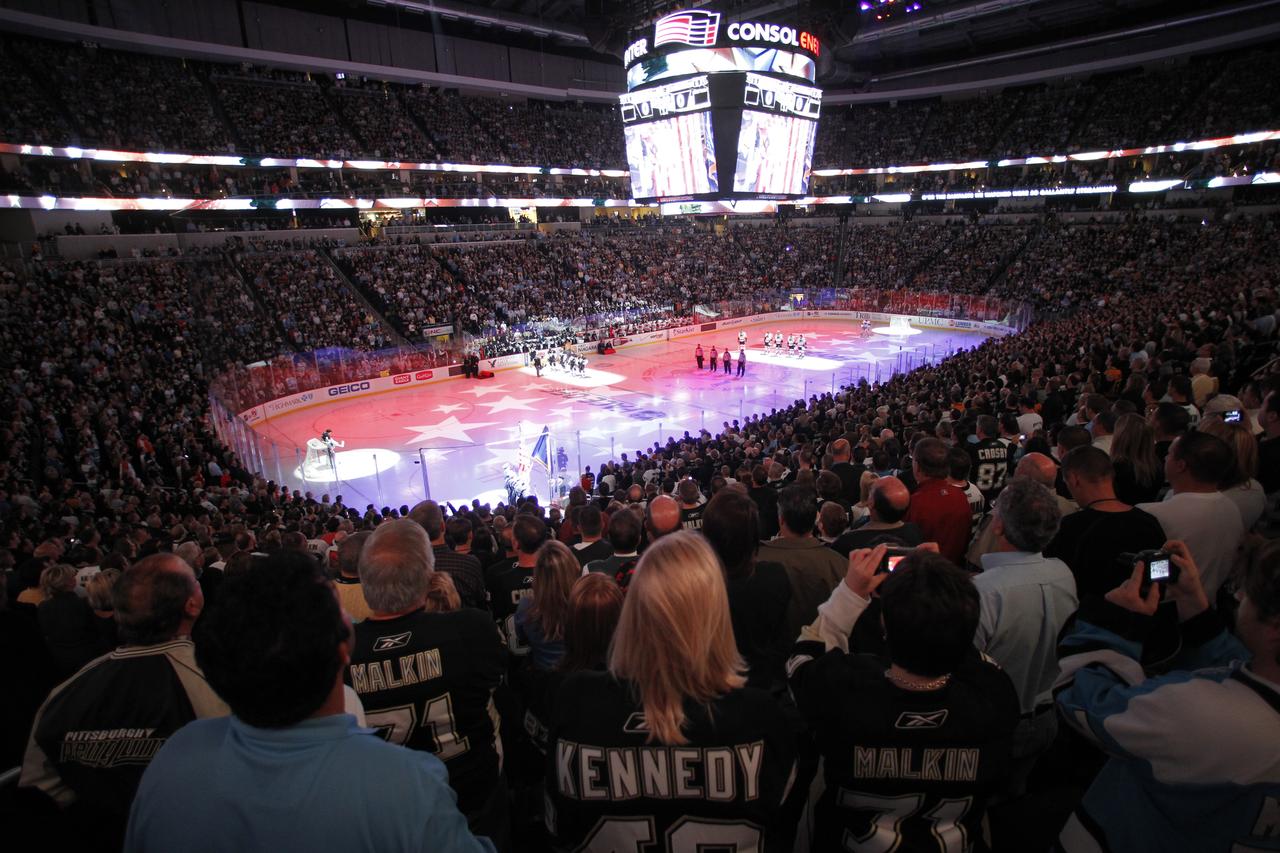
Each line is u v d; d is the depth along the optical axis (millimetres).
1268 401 5043
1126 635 2516
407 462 23969
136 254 32125
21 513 13125
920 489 5164
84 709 2504
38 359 22188
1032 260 47562
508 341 38344
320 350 31812
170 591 2576
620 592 2900
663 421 28062
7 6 32875
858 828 2314
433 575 3908
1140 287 39219
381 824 1615
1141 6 45719
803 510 4047
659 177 35812
